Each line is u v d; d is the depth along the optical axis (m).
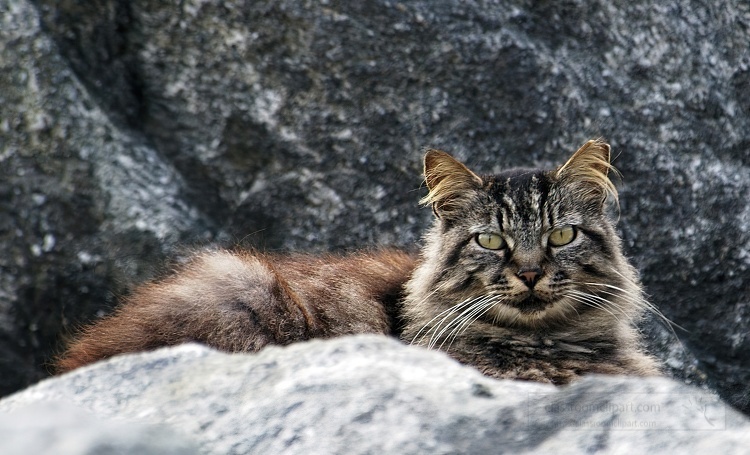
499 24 28.48
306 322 21.77
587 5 28.86
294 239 28.91
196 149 28.95
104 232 28.09
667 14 29.12
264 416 11.95
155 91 28.80
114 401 12.92
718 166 29.47
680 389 11.92
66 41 28.19
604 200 22.27
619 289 21.69
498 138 28.72
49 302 28.27
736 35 29.52
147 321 20.84
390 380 12.35
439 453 11.16
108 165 28.19
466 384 12.46
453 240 21.92
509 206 21.39
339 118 28.45
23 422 10.83
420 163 28.59
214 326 20.62
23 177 27.91
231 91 28.55
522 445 11.18
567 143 28.91
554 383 20.41
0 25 27.84
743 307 29.92
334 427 11.60
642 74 29.16
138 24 28.52
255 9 28.03
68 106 27.98
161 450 10.82
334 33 28.03
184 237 28.34
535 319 21.27
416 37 28.20
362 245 28.75
